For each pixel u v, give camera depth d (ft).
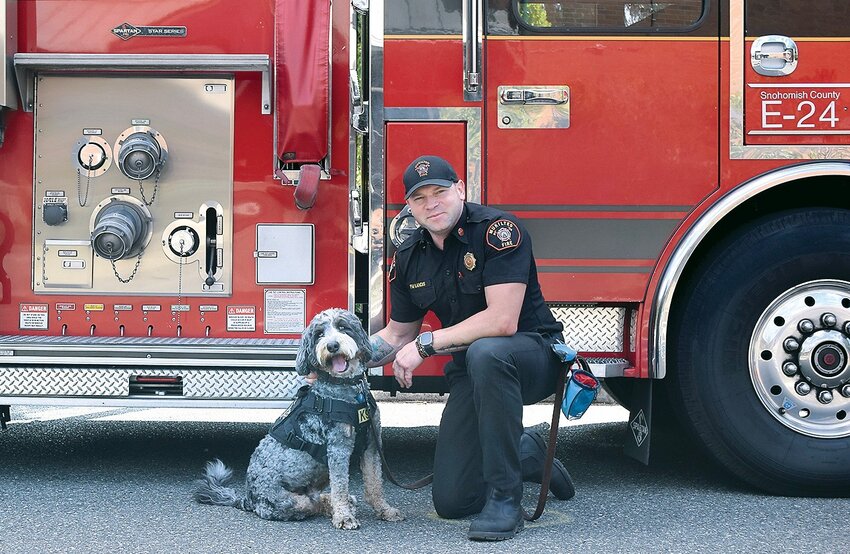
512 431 11.08
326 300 13.67
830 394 13.14
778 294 13.05
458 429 11.81
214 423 20.13
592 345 13.41
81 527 11.50
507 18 13.16
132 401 13.10
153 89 13.79
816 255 13.01
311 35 13.24
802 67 13.17
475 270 11.50
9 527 11.50
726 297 13.00
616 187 13.11
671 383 13.48
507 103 13.14
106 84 13.80
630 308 13.37
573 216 13.11
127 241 13.32
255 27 13.65
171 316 13.80
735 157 13.17
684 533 11.29
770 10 13.16
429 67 13.16
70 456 15.99
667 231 13.12
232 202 13.71
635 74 13.15
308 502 11.73
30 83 13.82
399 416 21.45
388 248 13.23
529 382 11.44
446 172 11.32
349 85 13.42
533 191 13.10
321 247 13.65
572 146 13.12
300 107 13.15
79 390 13.17
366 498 11.81
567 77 13.16
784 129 13.19
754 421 13.01
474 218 11.62
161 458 15.88
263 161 13.69
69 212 13.83
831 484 13.01
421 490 13.69
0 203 13.83
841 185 13.89
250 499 12.04
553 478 12.65
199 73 13.74
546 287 13.12
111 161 13.79
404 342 12.50
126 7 13.69
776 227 13.16
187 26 13.67
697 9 13.23
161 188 13.76
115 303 13.83
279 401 13.07
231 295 13.73
